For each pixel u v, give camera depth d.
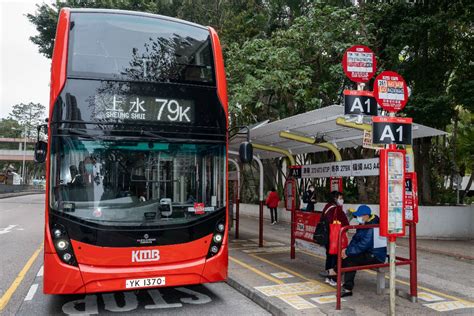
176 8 20.25
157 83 6.38
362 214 6.97
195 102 6.54
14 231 15.60
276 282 7.75
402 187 5.62
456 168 17.23
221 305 6.69
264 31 18.48
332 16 14.02
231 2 19.17
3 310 6.32
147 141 6.20
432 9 13.44
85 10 6.46
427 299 6.76
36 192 65.31
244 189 26.09
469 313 6.01
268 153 12.93
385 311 6.01
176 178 6.24
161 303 6.77
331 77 15.71
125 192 5.96
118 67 6.26
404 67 14.17
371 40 14.55
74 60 6.11
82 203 5.77
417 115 12.78
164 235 5.97
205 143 6.50
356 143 9.42
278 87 14.73
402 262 6.61
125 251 5.78
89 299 6.95
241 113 16.97
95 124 6.02
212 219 6.32
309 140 9.27
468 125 17.69
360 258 6.79
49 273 5.57
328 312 5.93
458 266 9.61
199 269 6.09
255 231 16.11
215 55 6.86
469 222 14.05
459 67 13.31
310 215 8.79
